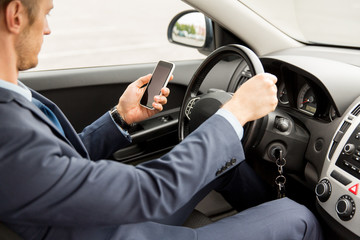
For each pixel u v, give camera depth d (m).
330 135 1.21
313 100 1.38
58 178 0.64
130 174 0.70
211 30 1.81
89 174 0.67
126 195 0.68
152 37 3.71
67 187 0.64
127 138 1.12
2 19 0.62
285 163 1.32
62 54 2.52
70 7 3.63
